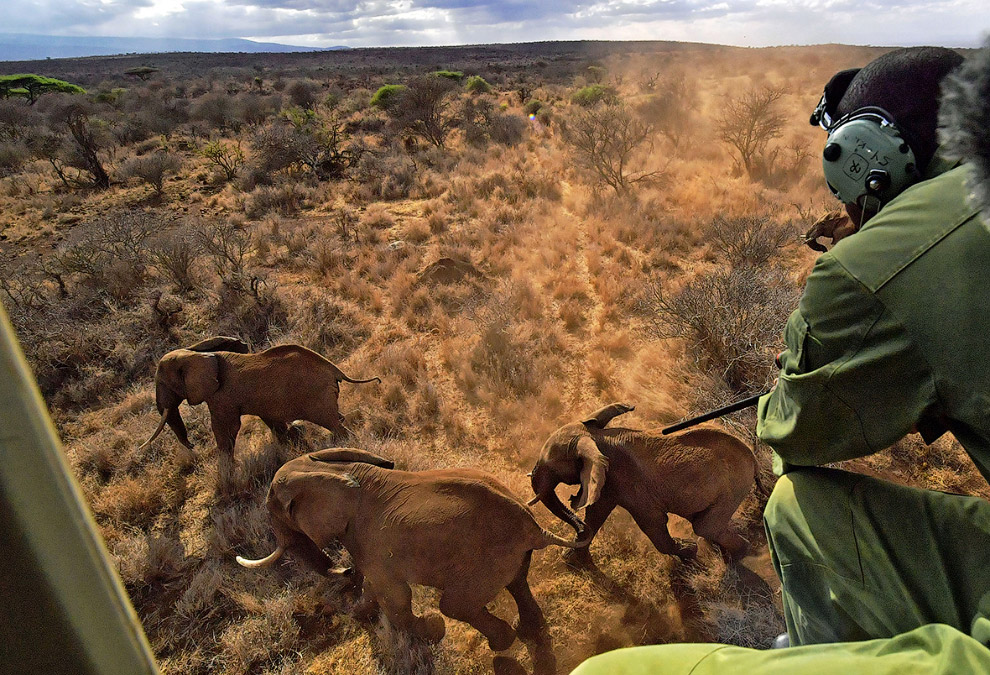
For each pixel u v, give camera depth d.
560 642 4.34
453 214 15.30
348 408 7.35
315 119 29.70
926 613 1.14
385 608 4.22
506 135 24.17
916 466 5.44
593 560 4.90
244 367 6.34
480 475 4.21
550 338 8.47
